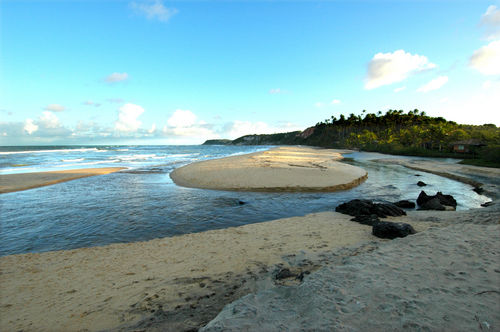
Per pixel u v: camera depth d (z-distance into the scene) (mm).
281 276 5113
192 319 3863
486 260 4918
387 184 20359
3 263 6633
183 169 26234
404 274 4465
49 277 5758
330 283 4227
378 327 3023
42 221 10883
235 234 8680
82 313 4223
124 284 5242
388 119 96438
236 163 30406
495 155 32094
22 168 31109
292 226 9547
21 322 4051
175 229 9969
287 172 22891
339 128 127438
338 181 19391
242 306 3652
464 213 10859
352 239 7777
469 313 3217
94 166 34250
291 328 3068
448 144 57562
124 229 9945
